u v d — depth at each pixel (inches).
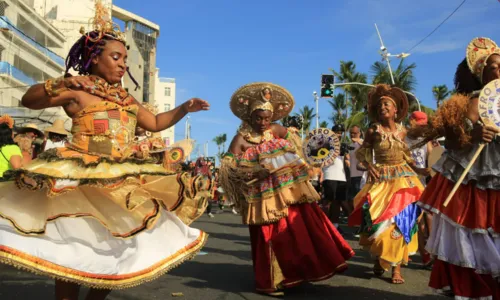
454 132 138.6
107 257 105.3
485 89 133.7
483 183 133.2
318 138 245.4
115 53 118.6
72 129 114.8
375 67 1551.4
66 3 1680.6
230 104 217.8
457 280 135.2
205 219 544.4
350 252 192.7
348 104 1915.6
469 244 132.3
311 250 182.1
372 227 205.0
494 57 141.3
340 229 387.9
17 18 1331.2
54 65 1477.6
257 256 187.8
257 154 200.5
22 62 1331.2
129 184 107.8
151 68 2753.4
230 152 205.9
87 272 101.2
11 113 1038.4
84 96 114.2
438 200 140.0
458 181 132.5
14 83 1225.4
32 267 95.0
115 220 108.7
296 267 180.5
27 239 97.6
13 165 231.8
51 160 103.3
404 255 204.8
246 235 380.2
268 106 206.7
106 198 109.3
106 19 121.5
